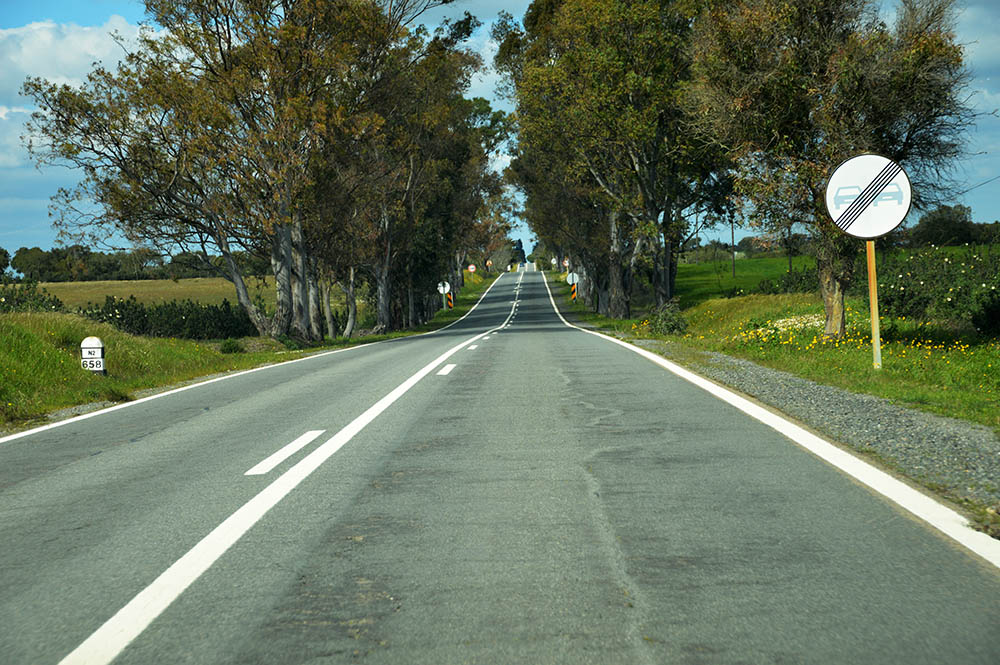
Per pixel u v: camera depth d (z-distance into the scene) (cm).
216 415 970
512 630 309
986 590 337
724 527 436
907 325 1903
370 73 3594
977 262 2011
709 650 288
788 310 2492
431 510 489
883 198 1128
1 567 407
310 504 513
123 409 1084
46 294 2777
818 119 1590
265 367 1817
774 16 1605
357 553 410
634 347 1912
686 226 4069
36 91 2758
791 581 353
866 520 442
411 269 5641
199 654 296
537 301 9206
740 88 1656
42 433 890
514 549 409
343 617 327
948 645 287
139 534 460
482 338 2684
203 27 2989
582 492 522
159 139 2970
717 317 2966
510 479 564
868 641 291
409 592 353
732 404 891
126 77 2845
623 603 333
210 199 3025
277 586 365
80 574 392
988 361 1168
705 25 1745
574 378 1198
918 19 1525
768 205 1648
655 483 540
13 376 1360
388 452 677
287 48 3053
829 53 1588
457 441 717
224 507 514
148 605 347
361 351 2356
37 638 315
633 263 4359
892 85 1526
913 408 797
